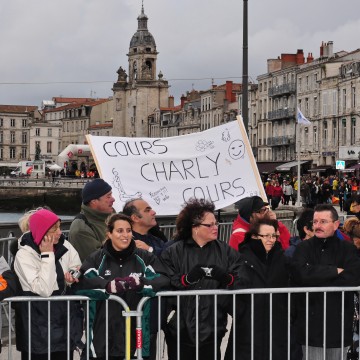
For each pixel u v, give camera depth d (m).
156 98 141.62
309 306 7.16
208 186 10.49
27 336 6.66
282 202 50.22
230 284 6.86
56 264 6.74
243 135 10.60
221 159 10.58
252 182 10.54
